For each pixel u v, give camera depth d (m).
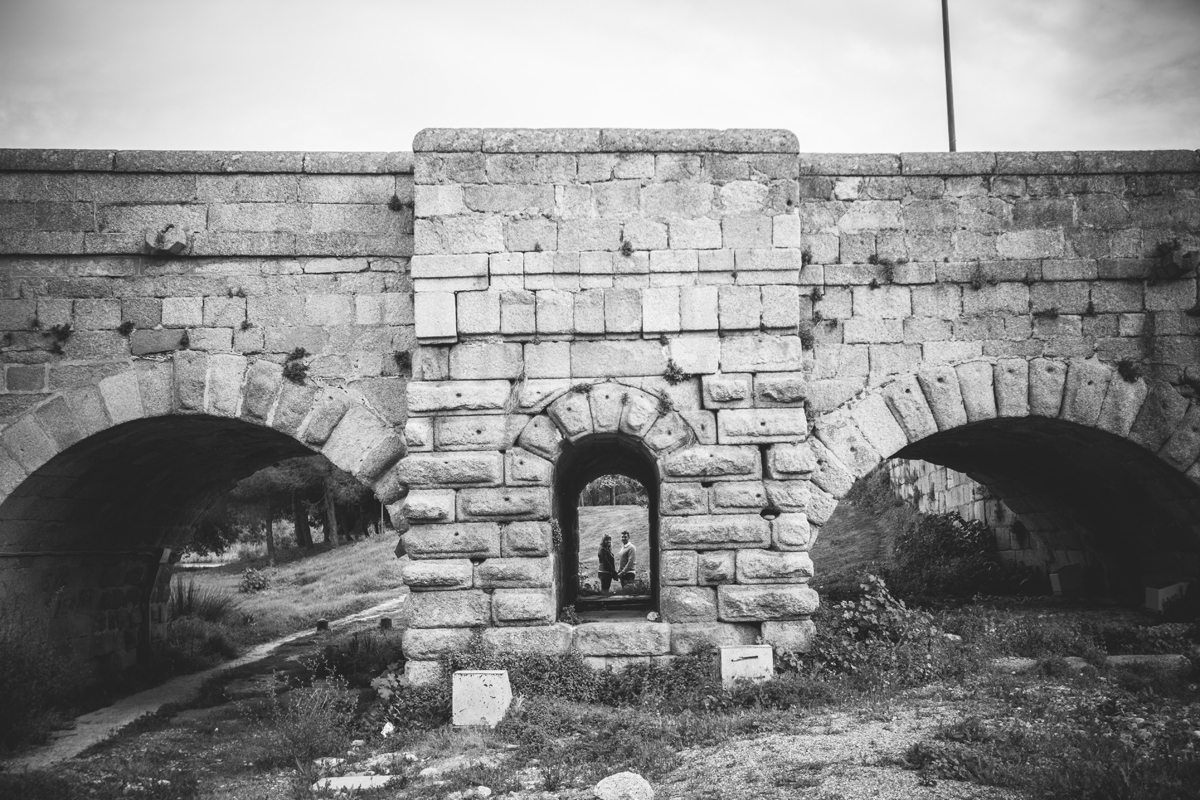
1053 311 15.14
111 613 19.38
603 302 14.16
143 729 14.77
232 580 43.34
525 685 13.15
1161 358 15.16
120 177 15.03
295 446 20.53
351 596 34.91
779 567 13.75
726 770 9.52
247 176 15.10
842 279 15.03
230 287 15.04
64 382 14.90
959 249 15.19
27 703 14.21
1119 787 7.96
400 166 15.04
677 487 13.95
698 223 14.30
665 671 13.37
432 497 13.89
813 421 14.80
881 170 15.21
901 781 8.64
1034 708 10.80
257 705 16.22
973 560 24.72
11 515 15.13
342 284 15.05
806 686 12.65
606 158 14.40
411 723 12.79
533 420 13.99
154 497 19.44
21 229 14.91
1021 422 15.79
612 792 8.91
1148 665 13.81
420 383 14.07
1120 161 15.28
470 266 14.16
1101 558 21.05
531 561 13.79
